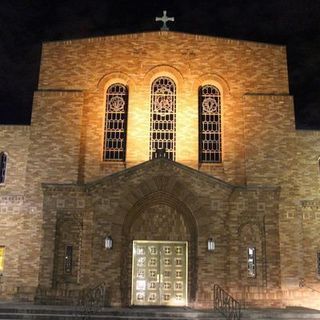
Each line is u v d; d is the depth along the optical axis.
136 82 25.64
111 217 21.67
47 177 24.17
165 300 22.33
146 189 21.97
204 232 21.55
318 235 24.50
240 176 24.47
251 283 21.69
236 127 25.09
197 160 24.75
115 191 21.95
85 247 21.50
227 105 25.38
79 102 25.11
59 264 21.89
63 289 20.98
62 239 22.17
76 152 24.47
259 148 24.58
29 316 18.44
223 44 26.14
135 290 22.45
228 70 25.80
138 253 22.89
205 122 25.61
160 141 25.22
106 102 25.83
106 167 24.69
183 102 25.41
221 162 24.97
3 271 24.20
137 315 18.91
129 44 26.09
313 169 25.45
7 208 25.05
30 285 22.86
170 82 26.11
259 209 22.05
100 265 21.12
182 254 22.88
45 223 21.84
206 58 25.94
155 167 22.16
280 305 21.11
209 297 20.75
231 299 19.09
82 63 25.88
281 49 26.16
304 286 23.64
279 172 24.31
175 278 22.62
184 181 22.03
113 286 20.95
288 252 23.48
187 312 19.16
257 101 25.20
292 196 24.08
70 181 24.11
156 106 25.70
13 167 25.58
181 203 22.30
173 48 26.03
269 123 24.92
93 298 20.00
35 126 24.80
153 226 22.94
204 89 26.06
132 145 24.91
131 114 25.27
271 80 25.75
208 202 21.86
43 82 25.59
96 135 25.02
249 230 22.39
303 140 25.84
